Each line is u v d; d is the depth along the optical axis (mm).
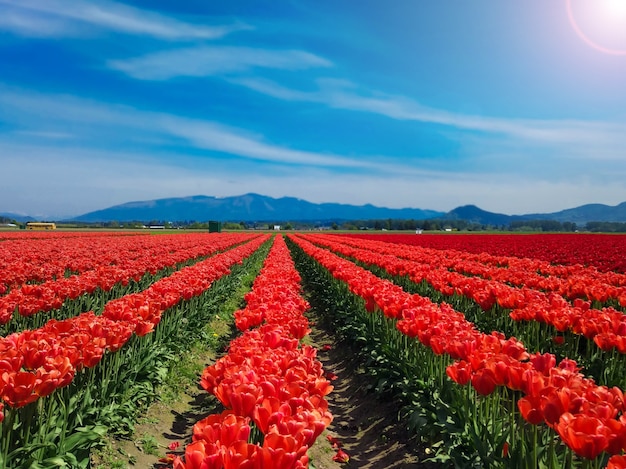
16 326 9930
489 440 5133
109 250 24766
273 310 8547
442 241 48125
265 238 66938
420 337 6938
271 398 3871
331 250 35625
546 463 4566
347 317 13297
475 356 5230
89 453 5723
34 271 13398
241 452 3088
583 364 8320
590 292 11039
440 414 6121
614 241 44344
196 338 11789
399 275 18125
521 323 9953
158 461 6453
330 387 4891
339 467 6777
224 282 18969
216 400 8508
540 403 3893
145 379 7867
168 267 21625
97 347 5652
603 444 3258
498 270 15734
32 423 5184
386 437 7551
